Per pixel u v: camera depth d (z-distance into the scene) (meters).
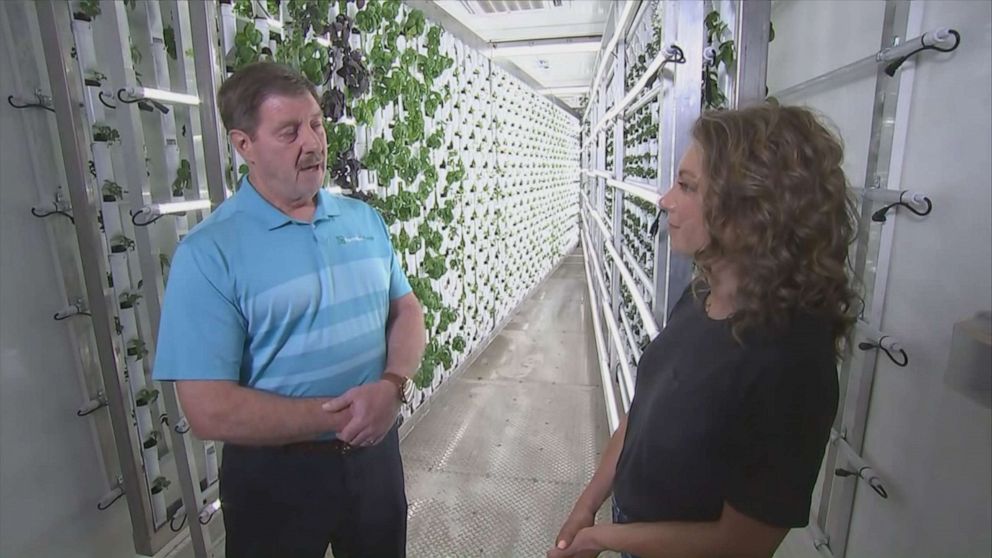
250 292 1.12
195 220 1.71
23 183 1.37
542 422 2.97
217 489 1.71
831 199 0.64
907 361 1.02
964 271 0.87
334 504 1.29
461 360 3.68
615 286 3.10
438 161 3.19
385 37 2.44
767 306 0.65
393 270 1.49
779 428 0.65
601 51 4.14
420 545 2.01
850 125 1.21
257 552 1.27
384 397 1.24
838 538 1.27
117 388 1.53
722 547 0.72
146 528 1.63
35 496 1.44
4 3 1.30
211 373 1.06
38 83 1.37
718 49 1.18
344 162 2.10
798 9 1.48
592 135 5.36
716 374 0.70
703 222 0.72
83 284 1.52
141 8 1.56
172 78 1.69
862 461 1.16
